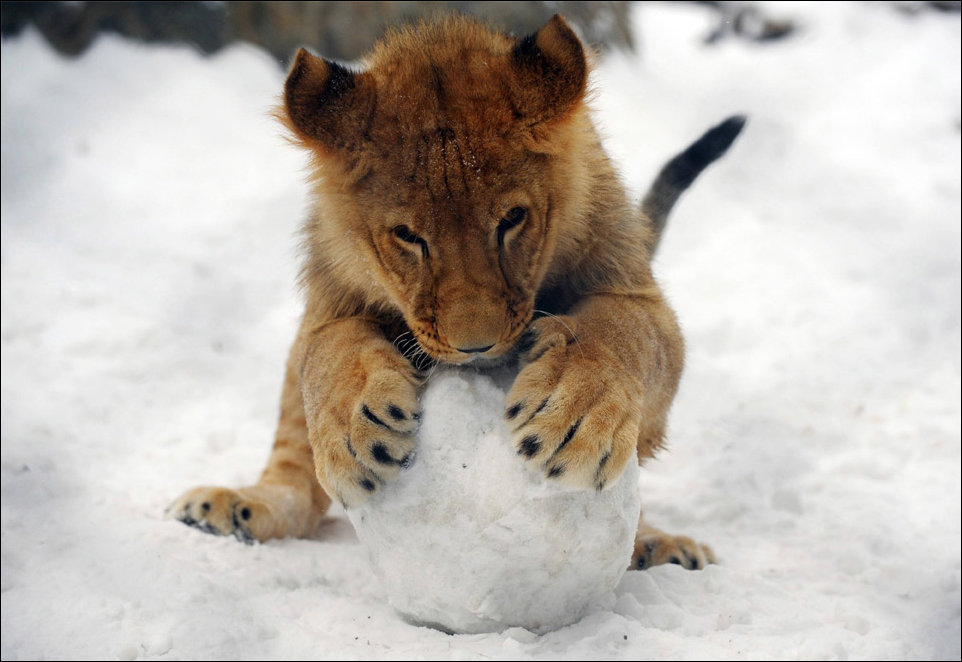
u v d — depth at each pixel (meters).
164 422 12.95
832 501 10.86
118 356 14.27
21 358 14.06
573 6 20.91
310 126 7.59
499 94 7.43
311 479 10.23
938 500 10.84
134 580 7.83
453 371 7.12
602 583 7.02
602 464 6.72
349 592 8.11
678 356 8.80
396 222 7.31
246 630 6.99
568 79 7.48
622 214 8.70
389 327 8.33
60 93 20.58
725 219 18.42
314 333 8.59
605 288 8.51
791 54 23.52
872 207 18.47
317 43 21.09
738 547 9.89
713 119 20.72
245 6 21.53
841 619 7.73
